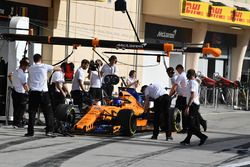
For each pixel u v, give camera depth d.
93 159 15.16
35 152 15.92
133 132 20.39
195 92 18.55
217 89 37.72
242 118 31.06
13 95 21.27
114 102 21.14
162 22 38.00
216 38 43.69
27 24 22.86
